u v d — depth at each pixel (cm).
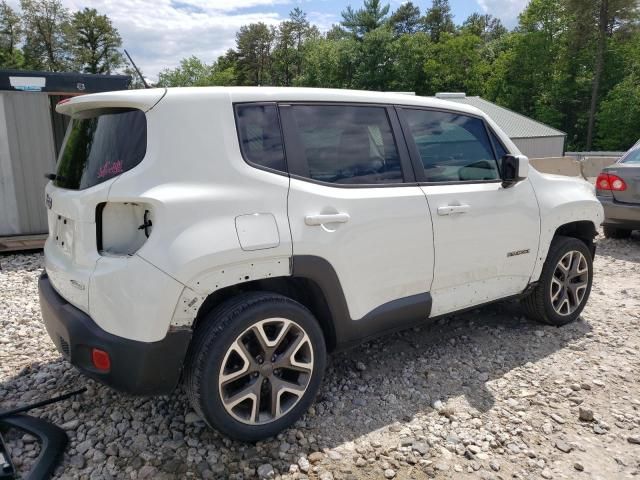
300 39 8394
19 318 477
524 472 266
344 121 318
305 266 282
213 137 265
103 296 246
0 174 755
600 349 410
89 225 258
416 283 339
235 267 260
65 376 362
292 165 289
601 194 807
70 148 310
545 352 404
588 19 5216
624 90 4853
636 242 819
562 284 448
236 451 278
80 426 300
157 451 278
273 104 290
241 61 8638
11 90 745
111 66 7038
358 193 309
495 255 382
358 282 307
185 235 246
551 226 421
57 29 6394
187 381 263
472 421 309
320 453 277
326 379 358
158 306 241
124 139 262
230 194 262
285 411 286
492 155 396
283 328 279
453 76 6319
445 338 428
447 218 348
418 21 8406
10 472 248
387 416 314
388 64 6506
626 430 303
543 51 5672
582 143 5666
